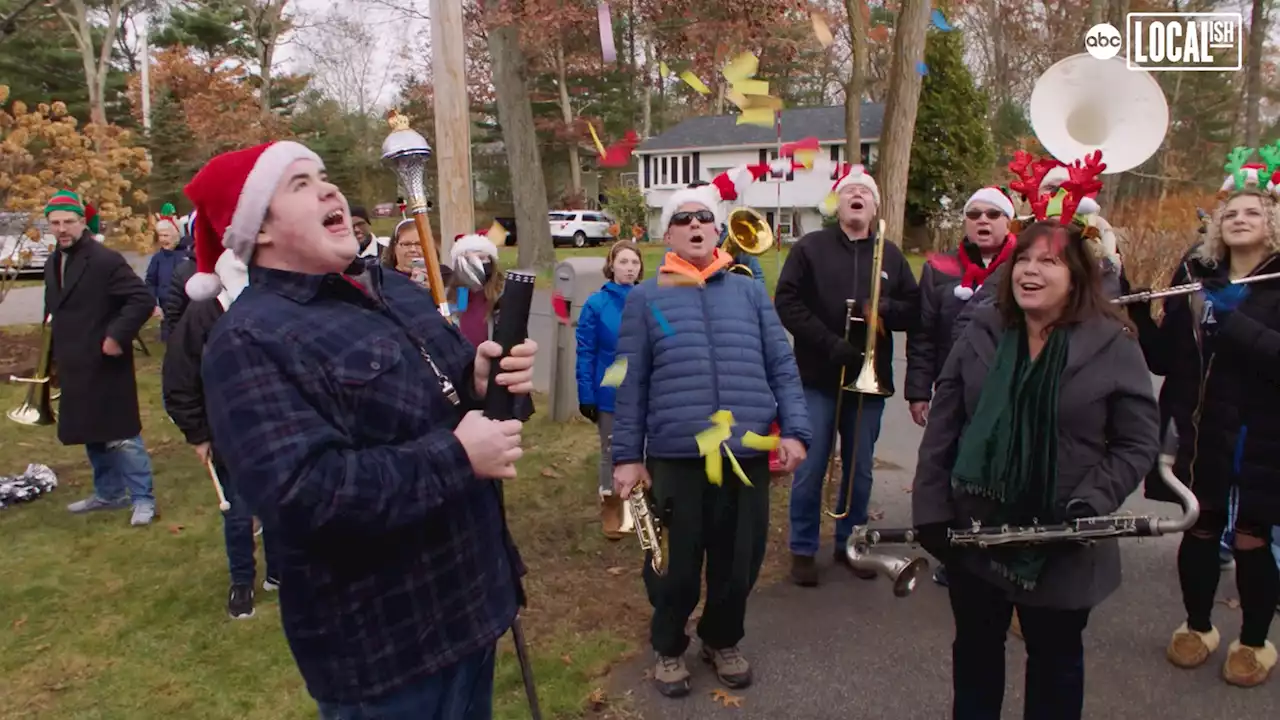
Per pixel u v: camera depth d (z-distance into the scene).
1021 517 2.29
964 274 3.95
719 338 3.04
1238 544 3.07
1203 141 26.25
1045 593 2.29
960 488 2.41
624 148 4.43
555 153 37.78
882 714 3.04
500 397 1.91
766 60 15.02
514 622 2.09
